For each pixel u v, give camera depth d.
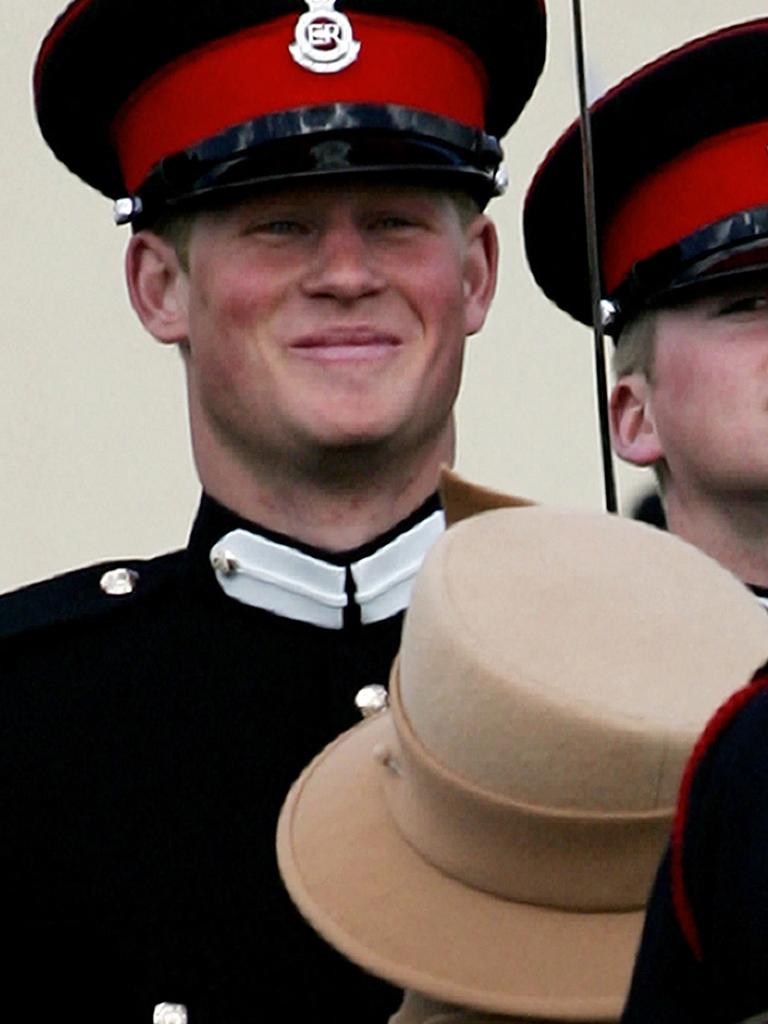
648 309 14.61
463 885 9.48
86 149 14.20
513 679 9.07
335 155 13.10
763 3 16.42
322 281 13.05
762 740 8.01
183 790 13.34
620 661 9.03
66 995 13.14
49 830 13.29
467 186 13.36
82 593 13.86
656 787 9.02
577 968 9.27
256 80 13.36
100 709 13.50
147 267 13.64
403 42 13.47
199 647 13.59
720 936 7.93
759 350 14.27
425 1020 9.52
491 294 13.68
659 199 14.68
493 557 9.30
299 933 13.06
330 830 9.91
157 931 13.09
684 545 9.31
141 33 13.57
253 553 13.51
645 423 14.70
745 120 14.55
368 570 13.42
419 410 13.19
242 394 13.20
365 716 13.37
